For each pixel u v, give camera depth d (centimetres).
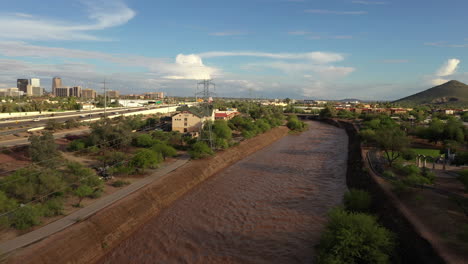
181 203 4094
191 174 4981
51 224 2852
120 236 3072
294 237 3136
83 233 2753
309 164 6438
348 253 2252
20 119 10288
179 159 5881
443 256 2091
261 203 4106
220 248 2934
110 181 4272
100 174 4488
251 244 3006
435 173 4316
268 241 3061
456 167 4722
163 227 3372
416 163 4938
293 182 5081
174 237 3145
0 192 2952
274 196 4384
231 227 3375
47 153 4581
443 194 3325
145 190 3881
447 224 2547
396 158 5306
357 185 4509
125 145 6431
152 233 3228
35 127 8250
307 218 3603
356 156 6159
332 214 2664
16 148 5534
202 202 4138
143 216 3500
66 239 2588
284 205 4031
